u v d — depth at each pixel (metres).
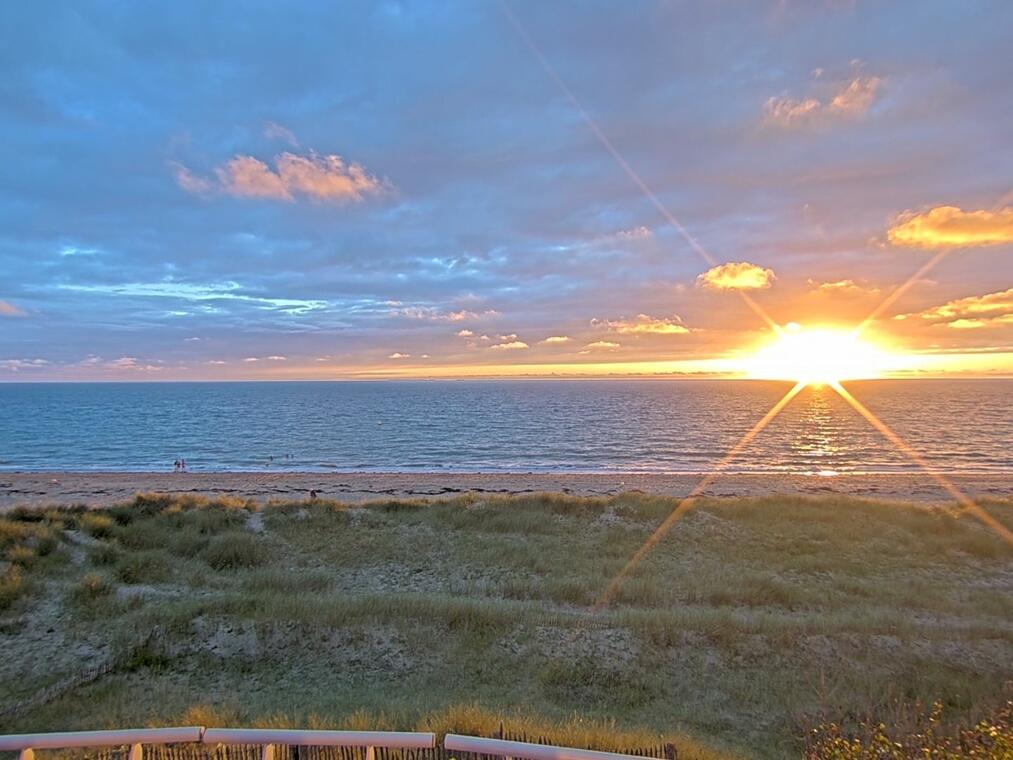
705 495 31.48
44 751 6.05
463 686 9.22
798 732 8.09
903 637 10.48
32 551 13.52
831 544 17.72
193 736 4.84
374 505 21.11
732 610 12.63
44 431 78.81
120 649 9.70
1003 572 16.05
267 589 13.29
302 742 4.79
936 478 39.22
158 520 18.06
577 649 10.17
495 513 20.17
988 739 6.26
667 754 5.93
